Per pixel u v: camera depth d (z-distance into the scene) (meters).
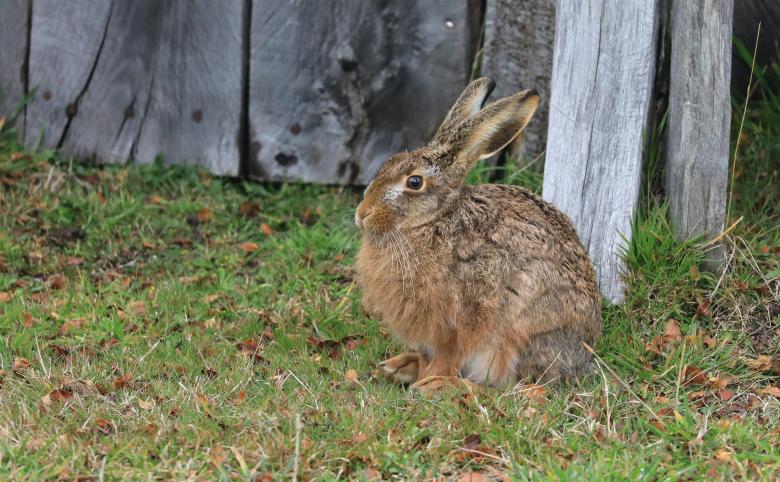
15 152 13.01
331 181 13.13
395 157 8.96
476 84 9.52
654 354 9.34
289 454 7.26
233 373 8.74
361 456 7.29
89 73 13.12
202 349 9.34
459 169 8.86
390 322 8.98
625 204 10.16
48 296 10.38
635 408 8.27
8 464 6.93
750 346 9.59
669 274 10.12
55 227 11.87
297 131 13.05
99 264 11.33
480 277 8.69
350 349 9.64
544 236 8.86
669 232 10.19
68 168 13.00
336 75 12.85
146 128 13.20
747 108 12.34
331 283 10.90
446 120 9.35
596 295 9.20
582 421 7.90
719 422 7.98
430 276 8.67
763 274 10.18
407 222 8.75
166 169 13.22
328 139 13.04
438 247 8.70
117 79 13.11
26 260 11.23
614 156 10.19
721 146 9.98
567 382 8.88
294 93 12.95
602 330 9.76
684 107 10.01
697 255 10.12
